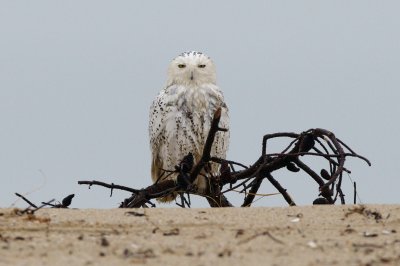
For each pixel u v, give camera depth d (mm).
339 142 16109
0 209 12922
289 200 16953
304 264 9547
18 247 10406
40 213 12758
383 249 10461
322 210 12992
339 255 10086
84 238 11047
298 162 16688
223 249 10359
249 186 16453
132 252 10156
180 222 12164
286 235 11352
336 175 15359
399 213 12719
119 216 12555
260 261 9672
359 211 12797
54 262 9547
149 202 16922
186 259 9766
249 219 12375
